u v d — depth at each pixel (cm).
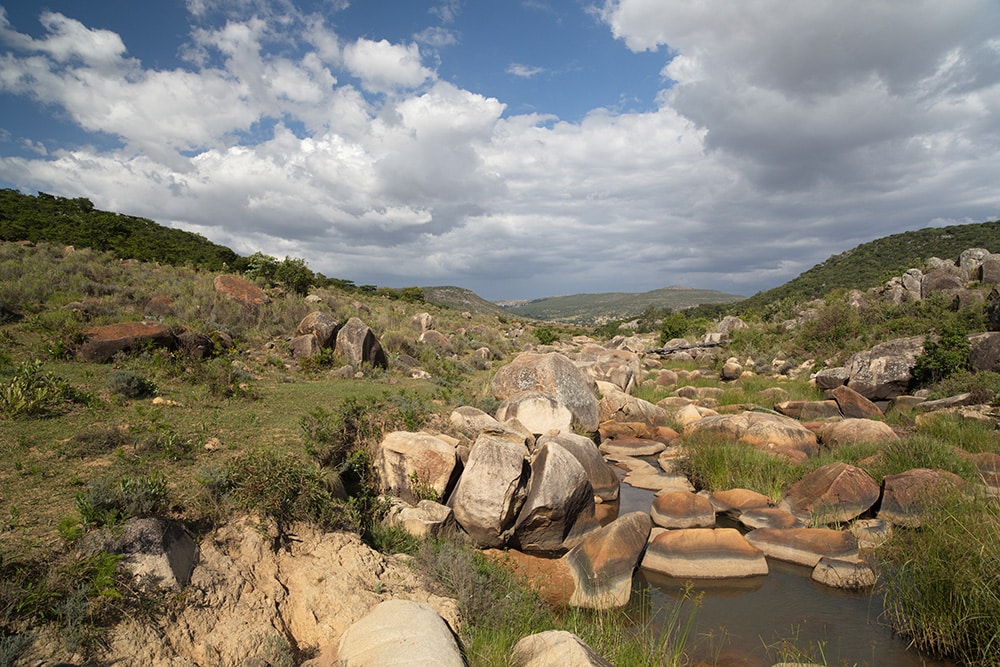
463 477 1003
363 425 1147
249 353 1733
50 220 3438
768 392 2289
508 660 570
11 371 1074
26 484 671
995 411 1589
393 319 3041
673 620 709
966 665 640
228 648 515
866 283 5716
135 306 1872
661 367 3434
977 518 802
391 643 520
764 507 1102
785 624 750
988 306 2391
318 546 712
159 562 538
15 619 448
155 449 823
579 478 1010
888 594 790
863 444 1348
